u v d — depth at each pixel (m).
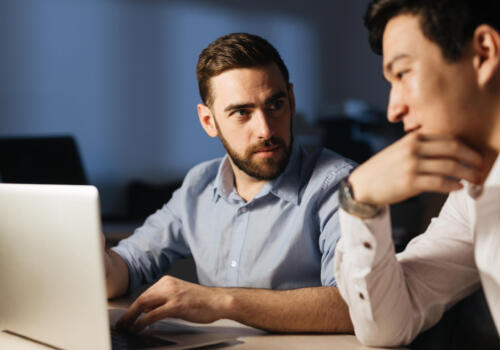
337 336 1.12
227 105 1.45
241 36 1.47
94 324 0.92
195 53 6.16
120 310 1.34
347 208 0.97
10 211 1.02
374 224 0.98
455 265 1.16
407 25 0.84
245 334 1.12
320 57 6.81
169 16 6.01
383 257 1.03
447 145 0.85
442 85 0.83
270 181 1.51
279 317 1.12
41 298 1.01
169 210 1.75
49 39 5.54
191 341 1.04
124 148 5.85
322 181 1.48
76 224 0.91
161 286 1.15
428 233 1.24
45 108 5.53
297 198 1.50
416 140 0.87
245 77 1.43
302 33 6.70
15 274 1.05
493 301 0.95
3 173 2.64
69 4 5.61
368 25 0.90
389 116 0.89
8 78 5.39
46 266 0.98
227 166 1.60
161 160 6.00
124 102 5.84
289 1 6.61
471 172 0.84
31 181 2.63
